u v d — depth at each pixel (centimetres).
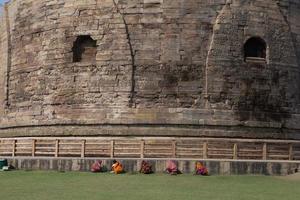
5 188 2712
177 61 4016
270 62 4156
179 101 3997
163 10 4050
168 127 3972
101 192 2570
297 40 4291
